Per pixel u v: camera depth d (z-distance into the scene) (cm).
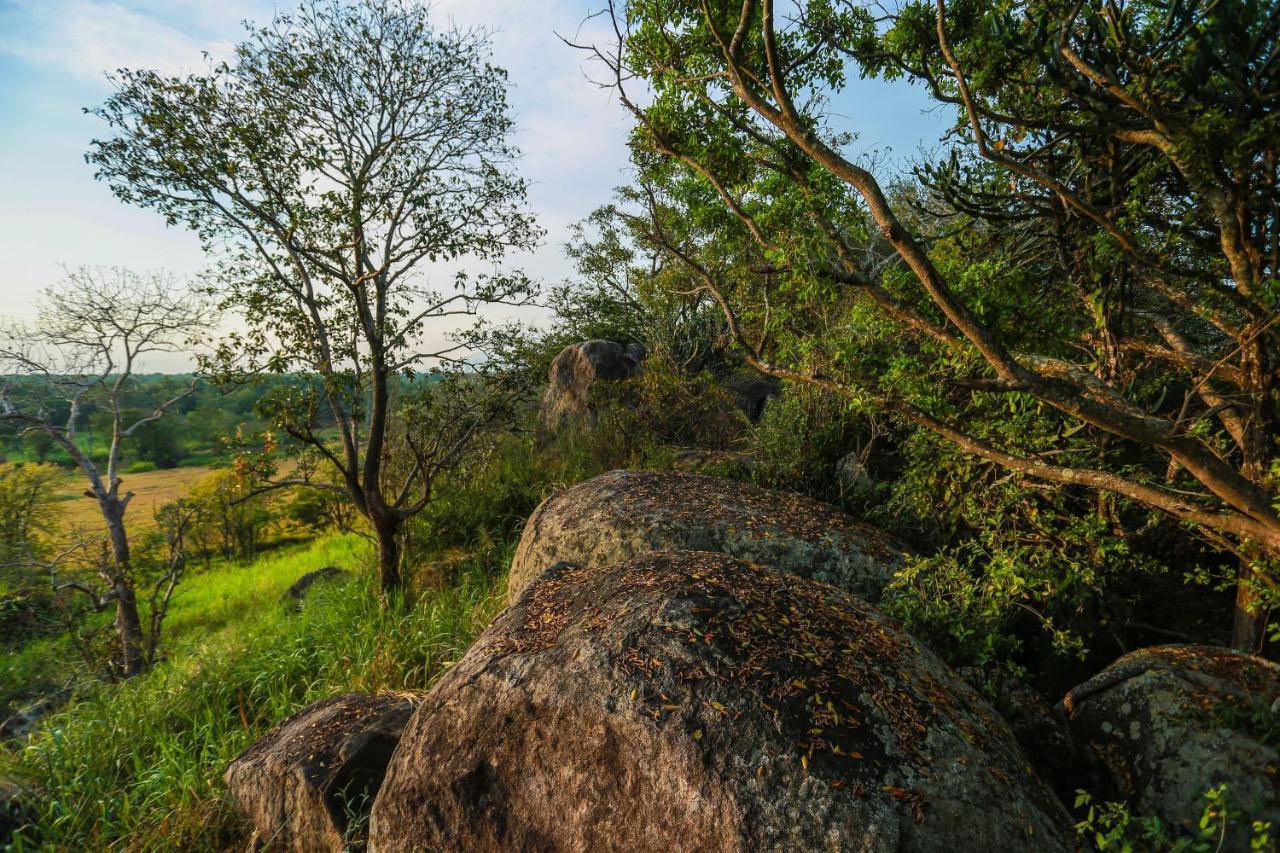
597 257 1434
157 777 454
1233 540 369
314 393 701
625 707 267
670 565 355
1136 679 318
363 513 747
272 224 697
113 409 948
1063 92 318
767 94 330
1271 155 271
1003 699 333
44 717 659
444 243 725
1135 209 318
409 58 713
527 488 920
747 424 858
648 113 345
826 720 252
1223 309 353
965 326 273
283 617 825
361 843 346
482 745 297
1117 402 295
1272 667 308
